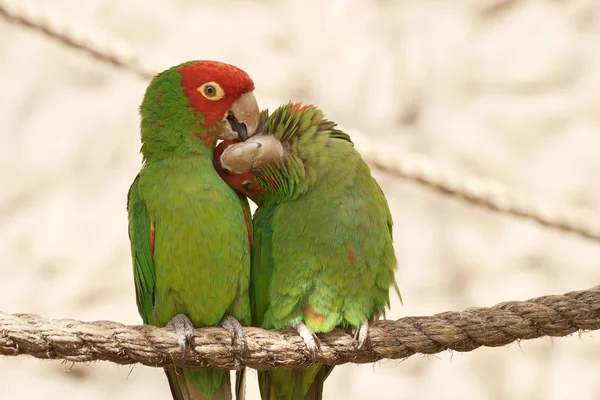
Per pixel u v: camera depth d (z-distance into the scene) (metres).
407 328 5.65
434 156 14.33
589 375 13.57
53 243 14.40
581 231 9.23
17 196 14.73
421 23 15.20
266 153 5.89
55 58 15.40
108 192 14.73
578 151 14.19
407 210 14.38
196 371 5.88
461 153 14.30
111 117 15.08
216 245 5.71
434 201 14.35
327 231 5.74
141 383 14.17
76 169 14.86
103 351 5.30
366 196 5.87
